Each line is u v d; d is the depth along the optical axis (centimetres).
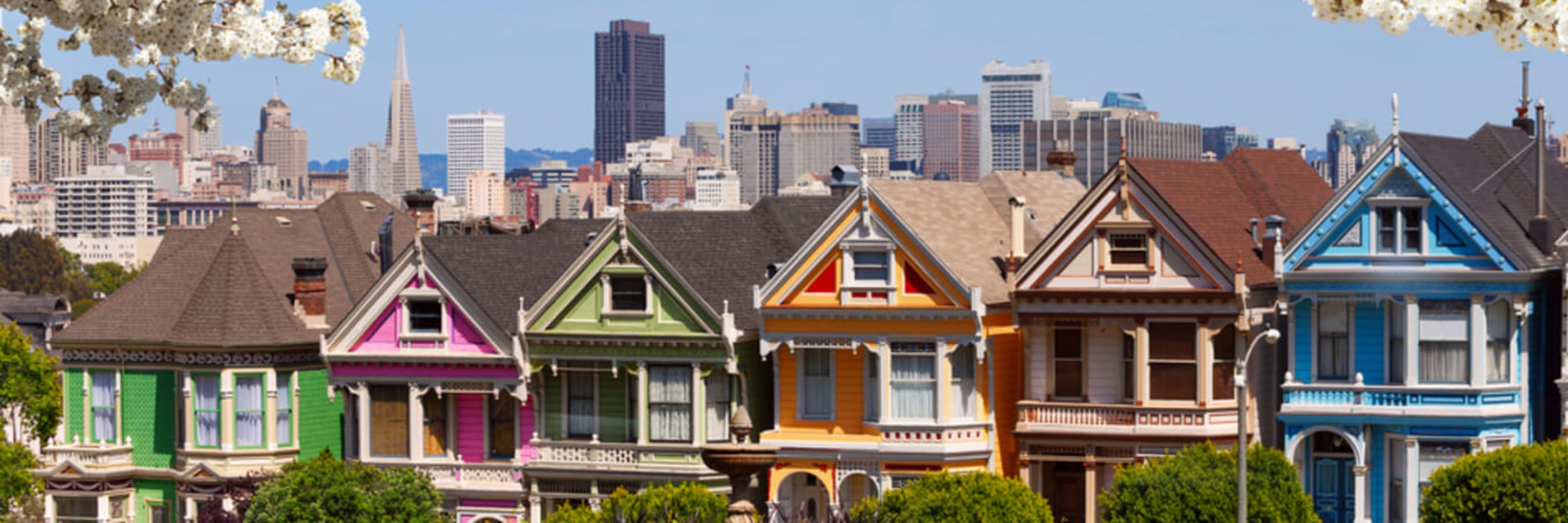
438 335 10738
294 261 11881
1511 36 3431
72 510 12088
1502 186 9925
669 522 8838
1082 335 9894
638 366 10369
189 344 11531
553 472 10538
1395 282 9294
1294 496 8994
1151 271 9575
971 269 10056
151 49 4403
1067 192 12075
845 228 10000
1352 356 9494
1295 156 11369
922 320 9862
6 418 15975
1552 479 8581
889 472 9975
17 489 12662
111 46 4350
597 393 10606
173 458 11800
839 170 12362
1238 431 9156
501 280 11038
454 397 10850
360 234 13038
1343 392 9481
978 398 9931
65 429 12088
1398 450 9475
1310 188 11238
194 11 4341
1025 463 9925
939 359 9850
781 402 10250
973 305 9681
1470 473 8762
